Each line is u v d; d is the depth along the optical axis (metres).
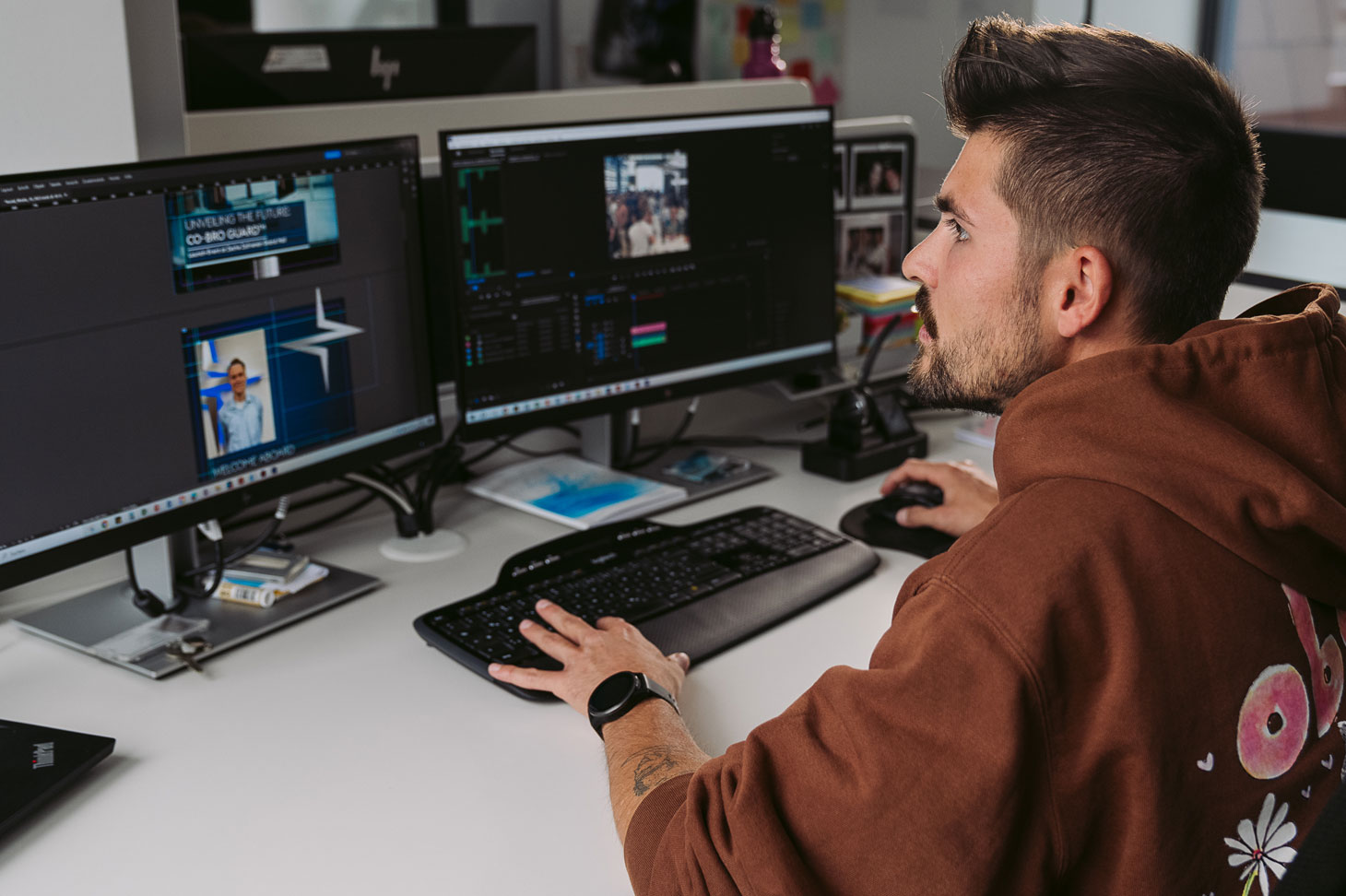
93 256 1.11
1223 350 0.73
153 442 1.19
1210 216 0.75
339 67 2.27
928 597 0.72
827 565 1.39
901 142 2.02
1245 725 0.71
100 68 1.41
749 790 0.74
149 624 1.25
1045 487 0.72
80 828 0.94
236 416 1.26
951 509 1.46
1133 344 0.79
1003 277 0.80
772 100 2.34
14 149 1.38
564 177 1.50
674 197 1.60
